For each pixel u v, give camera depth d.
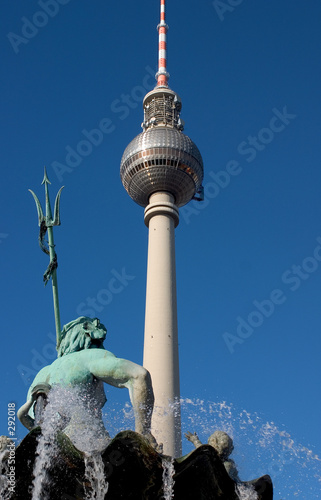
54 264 20.48
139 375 15.89
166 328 76.25
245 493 14.57
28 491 13.85
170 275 82.00
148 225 90.88
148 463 13.43
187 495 14.09
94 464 13.38
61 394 16.00
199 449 13.58
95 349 16.98
